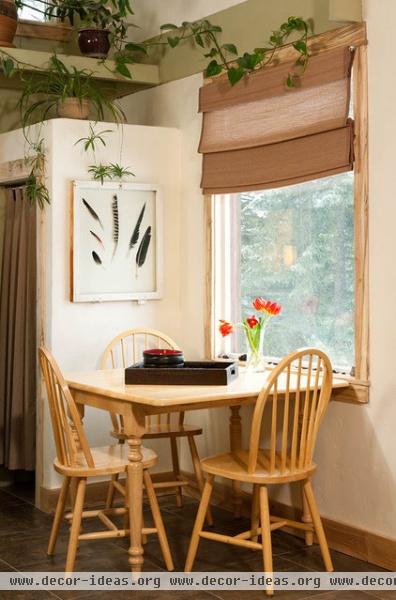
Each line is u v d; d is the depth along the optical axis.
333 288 4.43
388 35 3.92
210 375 4.07
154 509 4.06
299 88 4.38
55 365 3.93
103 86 5.80
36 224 5.12
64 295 4.98
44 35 5.81
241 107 4.77
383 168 3.96
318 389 4.16
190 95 5.26
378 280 4.00
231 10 4.88
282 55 4.50
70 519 4.17
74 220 4.95
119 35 5.76
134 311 5.24
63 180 4.96
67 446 4.31
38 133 5.05
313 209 4.54
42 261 5.02
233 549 4.32
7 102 5.65
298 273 4.66
